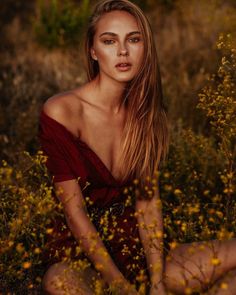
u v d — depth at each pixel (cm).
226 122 299
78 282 227
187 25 684
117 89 258
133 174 268
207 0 693
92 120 258
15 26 765
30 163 324
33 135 433
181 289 245
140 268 253
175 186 345
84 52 263
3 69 619
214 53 560
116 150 264
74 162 250
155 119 269
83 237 239
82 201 240
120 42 249
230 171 286
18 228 241
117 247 257
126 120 264
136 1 764
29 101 515
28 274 261
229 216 276
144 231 262
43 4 698
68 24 672
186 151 378
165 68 564
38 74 595
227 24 618
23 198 253
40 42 682
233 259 242
